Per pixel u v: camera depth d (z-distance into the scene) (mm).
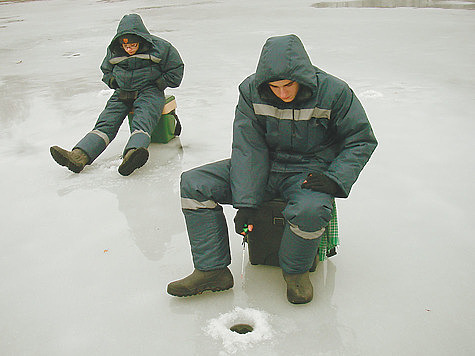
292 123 2205
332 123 2221
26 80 7500
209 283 2289
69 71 8070
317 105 2145
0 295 2430
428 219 2959
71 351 2049
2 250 2834
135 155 3631
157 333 2127
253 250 2500
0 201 3459
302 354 1975
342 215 3051
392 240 2760
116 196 3463
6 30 14641
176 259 2674
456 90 5828
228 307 2271
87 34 12797
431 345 1995
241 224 2176
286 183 2320
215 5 20188
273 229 2398
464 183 3406
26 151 4477
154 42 4055
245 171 2232
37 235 2984
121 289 2439
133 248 2801
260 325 2139
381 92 5879
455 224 2889
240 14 15859
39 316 2271
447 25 11273
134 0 25594
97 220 3137
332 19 13438
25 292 2447
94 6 22984
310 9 16422
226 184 2314
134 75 4035
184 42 10594
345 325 2125
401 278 2430
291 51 1998
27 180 3799
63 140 4750
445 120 4766
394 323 2127
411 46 8867
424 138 4309
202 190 2205
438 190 3322
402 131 4516
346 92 2150
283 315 2201
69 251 2797
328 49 8914
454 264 2520
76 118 5441
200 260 2271
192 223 2250
